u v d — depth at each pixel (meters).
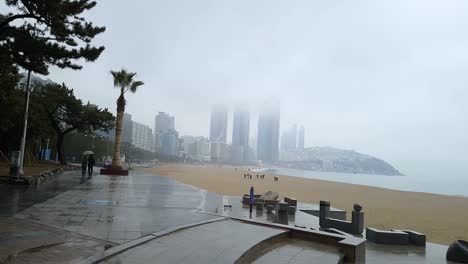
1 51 15.81
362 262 7.95
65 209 11.92
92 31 17.67
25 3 16.22
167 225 9.68
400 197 41.19
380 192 48.03
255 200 16.50
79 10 17.25
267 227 9.73
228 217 11.27
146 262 6.15
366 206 28.70
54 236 7.86
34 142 46.31
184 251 6.93
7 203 12.70
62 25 16.89
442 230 17.89
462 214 26.33
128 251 6.88
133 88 38.12
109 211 11.98
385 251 9.16
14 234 7.87
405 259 8.42
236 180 61.69
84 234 8.20
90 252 6.63
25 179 19.64
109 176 32.81
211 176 73.19
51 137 52.81
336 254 7.70
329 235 8.65
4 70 20.55
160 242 7.70
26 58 16.58
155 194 18.70
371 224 19.03
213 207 14.85
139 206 13.69
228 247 7.29
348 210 25.30
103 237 7.97
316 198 34.22
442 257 8.72
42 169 29.81
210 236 8.37
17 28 16.30
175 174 67.69
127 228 9.12
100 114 48.31
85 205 13.13
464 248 8.32
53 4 15.80
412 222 20.30
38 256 6.19
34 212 11.02
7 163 33.91
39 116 39.19
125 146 125.75
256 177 85.06
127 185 23.53
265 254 7.63
